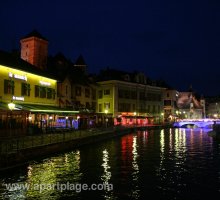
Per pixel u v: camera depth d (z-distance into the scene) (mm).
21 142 26609
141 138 52750
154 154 31406
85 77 66062
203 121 98438
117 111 74125
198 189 17500
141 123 83625
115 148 36812
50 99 44875
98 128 53656
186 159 28047
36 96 40750
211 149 36188
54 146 28922
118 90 74938
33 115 40344
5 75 33750
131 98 79438
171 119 104125
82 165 24297
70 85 55000
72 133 39406
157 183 18750
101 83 76062
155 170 22625
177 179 19812
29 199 15547
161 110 92938
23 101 37344
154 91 89688
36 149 25109
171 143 43688
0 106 30031
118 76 77938
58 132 39625
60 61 59375
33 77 40031
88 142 39844
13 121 32812
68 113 41875
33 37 53094
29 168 22281
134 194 16484
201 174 21344
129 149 35781
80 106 57250
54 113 37875
